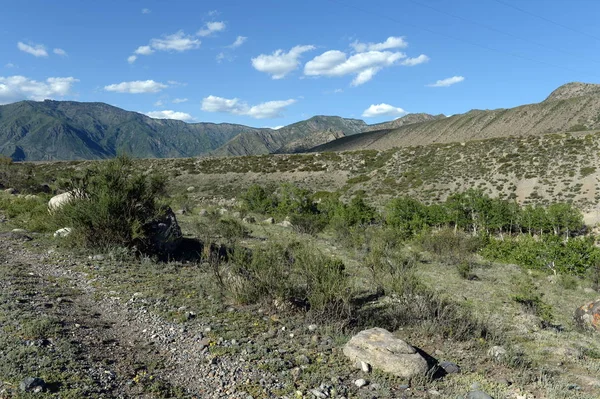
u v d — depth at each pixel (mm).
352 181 74000
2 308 7312
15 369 5145
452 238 23656
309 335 7832
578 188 54812
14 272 9930
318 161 85688
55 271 10703
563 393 5871
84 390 4906
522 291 13484
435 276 16922
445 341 8258
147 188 14812
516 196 57406
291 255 11430
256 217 35000
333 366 6426
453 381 6281
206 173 80688
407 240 28625
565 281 18484
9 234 14516
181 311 8500
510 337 9188
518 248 25016
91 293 9180
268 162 86188
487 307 12016
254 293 9508
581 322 11547
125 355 6223
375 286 12383
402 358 6379
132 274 11141
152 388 5250
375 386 5824
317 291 8945
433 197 61625
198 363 6195
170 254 14570
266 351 6773
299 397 5355
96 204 13352
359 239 23141
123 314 8055
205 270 12539
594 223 44719
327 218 36500
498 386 6113
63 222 14867
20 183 37906
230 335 7391
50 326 6715
